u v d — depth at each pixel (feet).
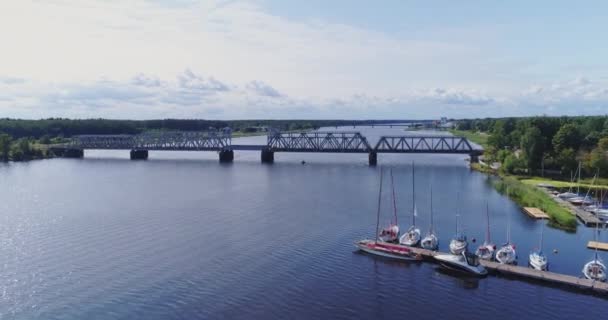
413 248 287.28
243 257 275.18
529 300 220.64
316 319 201.87
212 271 253.03
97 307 211.61
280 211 392.06
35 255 278.26
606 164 515.09
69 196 466.29
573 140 582.35
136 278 243.19
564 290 230.89
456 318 203.51
